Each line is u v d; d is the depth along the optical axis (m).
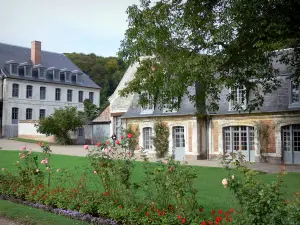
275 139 20.41
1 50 48.09
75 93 53.00
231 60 12.76
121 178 7.09
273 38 11.87
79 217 6.73
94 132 39.69
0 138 42.88
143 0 13.03
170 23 12.57
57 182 9.99
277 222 4.37
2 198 8.74
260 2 10.19
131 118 26.45
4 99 45.06
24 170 8.91
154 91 14.36
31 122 40.88
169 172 6.34
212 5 11.92
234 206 6.99
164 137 24.14
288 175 13.98
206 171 15.03
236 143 22.06
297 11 10.69
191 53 12.66
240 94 21.59
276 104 20.45
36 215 6.82
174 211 6.14
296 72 15.70
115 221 6.33
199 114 21.80
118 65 71.81
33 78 48.03
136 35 12.88
